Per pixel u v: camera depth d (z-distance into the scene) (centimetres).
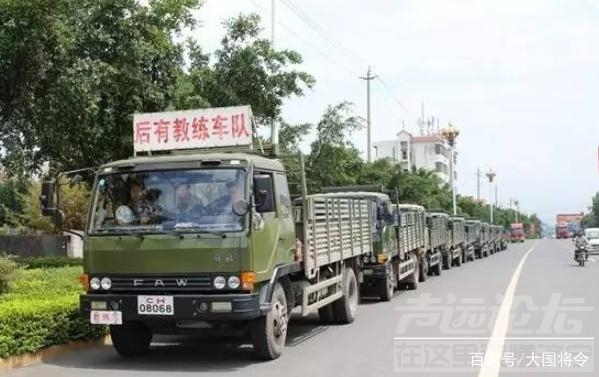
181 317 796
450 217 3136
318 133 2370
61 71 1325
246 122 939
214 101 1912
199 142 945
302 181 1016
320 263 1074
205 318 792
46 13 1236
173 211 830
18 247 3356
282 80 1939
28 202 3816
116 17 1455
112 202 852
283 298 920
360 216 1377
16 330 852
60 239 3600
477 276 2345
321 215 1098
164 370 829
